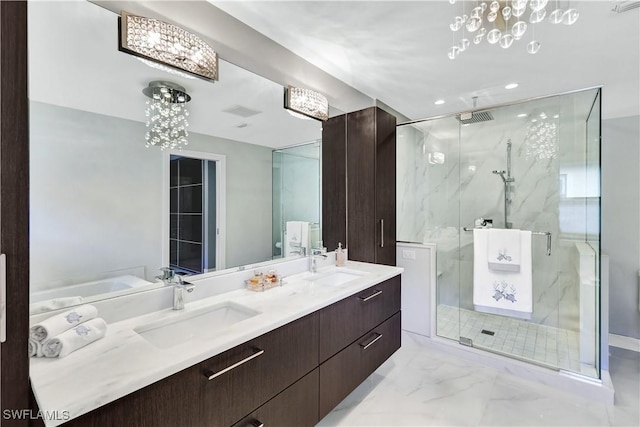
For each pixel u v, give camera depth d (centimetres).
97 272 125
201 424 98
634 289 287
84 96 121
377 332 200
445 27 176
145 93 139
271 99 196
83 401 71
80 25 119
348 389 170
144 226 141
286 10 163
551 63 215
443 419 176
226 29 167
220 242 174
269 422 122
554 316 288
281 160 208
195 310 138
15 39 71
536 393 202
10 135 70
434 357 256
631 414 180
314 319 146
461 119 300
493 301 252
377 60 216
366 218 253
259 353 117
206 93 163
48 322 96
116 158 131
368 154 251
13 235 71
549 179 289
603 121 301
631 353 262
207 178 167
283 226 212
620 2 149
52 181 114
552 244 289
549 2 151
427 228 325
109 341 104
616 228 295
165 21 142
